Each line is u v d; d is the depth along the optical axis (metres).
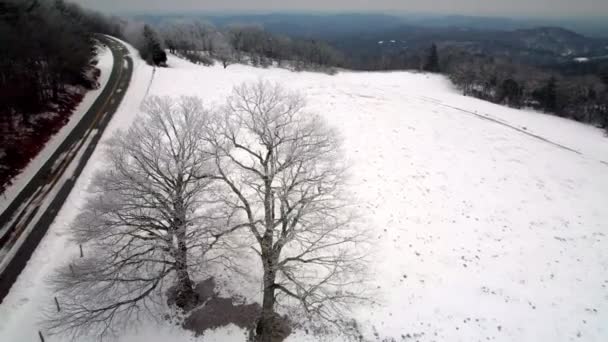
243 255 15.36
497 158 27.17
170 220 12.12
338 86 38.78
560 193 23.92
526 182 24.66
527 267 17.58
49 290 14.19
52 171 21.73
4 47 24.31
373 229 18.84
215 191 14.76
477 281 16.50
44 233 17.06
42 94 27.36
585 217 21.86
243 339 13.03
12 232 17.17
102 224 11.37
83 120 27.92
